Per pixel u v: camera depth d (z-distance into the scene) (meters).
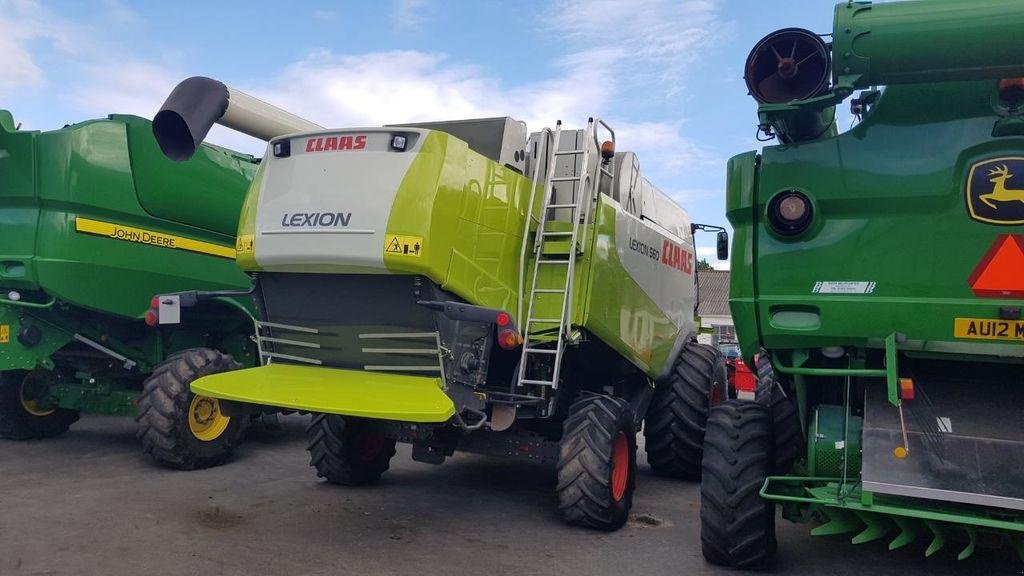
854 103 4.25
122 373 7.83
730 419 4.40
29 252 6.64
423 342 4.89
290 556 4.55
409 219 4.64
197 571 4.19
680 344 7.69
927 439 3.67
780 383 4.48
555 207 5.64
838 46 3.46
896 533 4.20
